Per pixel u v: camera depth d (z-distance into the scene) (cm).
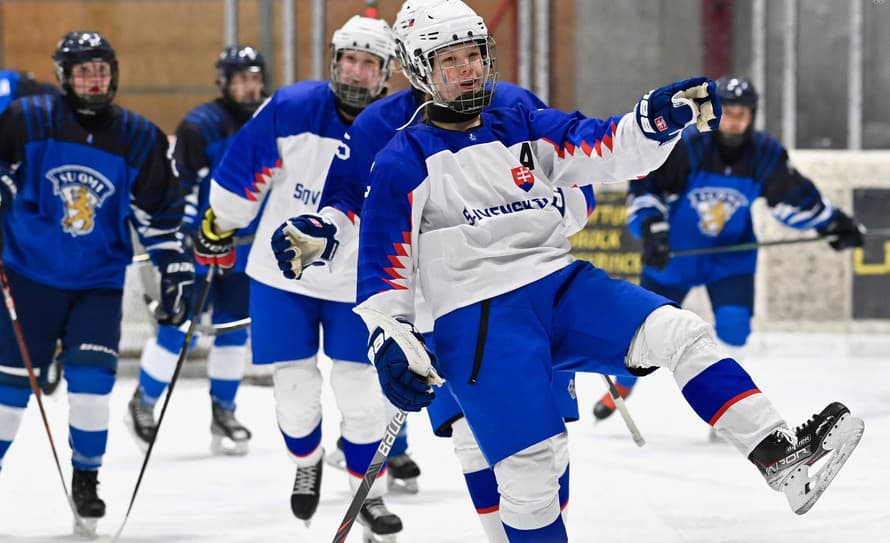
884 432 1717
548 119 866
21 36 2848
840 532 1179
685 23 2686
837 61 2678
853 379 2225
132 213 1263
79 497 1220
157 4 2764
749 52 2686
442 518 1280
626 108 2700
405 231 831
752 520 1237
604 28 2688
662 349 796
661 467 1526
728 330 1745
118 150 1225
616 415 1930
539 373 812
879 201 2523
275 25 2738
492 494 940
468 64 842
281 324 1180
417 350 782
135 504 1364
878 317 2541
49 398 2133
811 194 1739
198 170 1792
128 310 2469
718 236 1756
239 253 1712
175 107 2786
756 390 780
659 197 1727
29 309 1221
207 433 1845
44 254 1216
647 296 824
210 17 2753
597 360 833
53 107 1214
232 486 1462
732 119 1692
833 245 1778
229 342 1669
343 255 1159
